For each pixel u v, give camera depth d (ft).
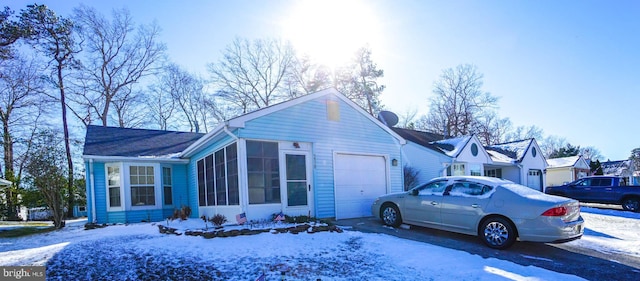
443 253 21.07
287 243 22.62
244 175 29.40
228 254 20.12
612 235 28.78
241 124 29.60
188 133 57.21
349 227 29.12
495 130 149.07
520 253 21.84
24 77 75.15
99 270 17.40
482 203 23.66
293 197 32.19
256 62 103.35
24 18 69.77
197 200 40.52
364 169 37.91
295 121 33.19
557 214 21.01
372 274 17.44
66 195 42.29
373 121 39.40
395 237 25.44
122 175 39.63
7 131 77.51
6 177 58.44
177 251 20.61
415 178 58.80
